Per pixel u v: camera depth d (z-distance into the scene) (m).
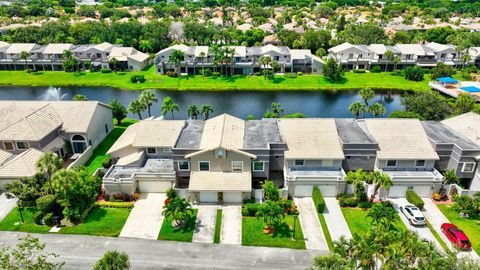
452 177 49.06
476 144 50.47
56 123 60.28
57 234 41.94
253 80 111.88
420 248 30.94
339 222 44.22
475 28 176.25
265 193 47.34
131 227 43.34
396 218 38.75
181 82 110.50
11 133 55.38
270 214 40.78
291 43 146.75
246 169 49.75
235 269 36.94
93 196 46.97
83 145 61.84
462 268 30.14
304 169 50.88
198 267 37.22
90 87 107.88
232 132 53.00
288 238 41.47
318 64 117.62
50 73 120.75
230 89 105.06
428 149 50.78
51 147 57.16
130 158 53.19
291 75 114.88
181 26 157.25
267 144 50.47
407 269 30.20
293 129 53.34
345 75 117.56
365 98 83.25
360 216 45.28
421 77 112.12
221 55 112.38
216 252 39.31
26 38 144.38
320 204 45.34
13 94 101.25
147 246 40.16
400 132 53.06
